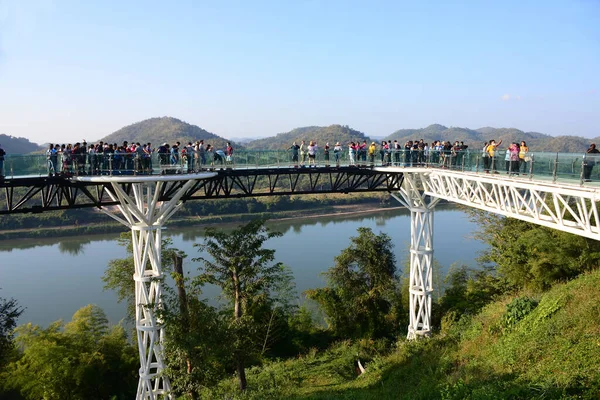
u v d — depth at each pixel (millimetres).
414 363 21469
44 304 43812
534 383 13633
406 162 27781
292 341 36156
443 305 37594
